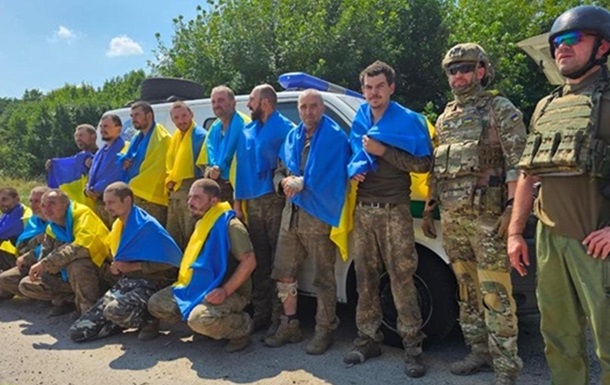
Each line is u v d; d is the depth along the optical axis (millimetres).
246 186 4121
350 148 3729
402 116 3422
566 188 2301
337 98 4371
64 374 3572
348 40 12156
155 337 4242
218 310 3748
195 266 3918
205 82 12695
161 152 4906
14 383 3436
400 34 12867
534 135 2396
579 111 2244
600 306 2207
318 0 13289
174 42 13742
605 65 2285
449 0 13781
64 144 26031
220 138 4445
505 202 3033
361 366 3602
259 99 4090
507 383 3062
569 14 2297
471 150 3064
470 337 3426
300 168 3809
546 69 4781
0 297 5402
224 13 13055
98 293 4672
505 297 3059
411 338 3469
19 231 5727
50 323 4695
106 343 4164
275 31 12609
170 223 4762
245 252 3863
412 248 3461
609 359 2227
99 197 5242
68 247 4523
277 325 4191
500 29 12367
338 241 3656
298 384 3355
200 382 3420
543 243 2434
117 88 31875
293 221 3812
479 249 3080
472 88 3115
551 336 2490
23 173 25312
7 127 31859
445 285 3750
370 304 3648
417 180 3824
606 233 2150
